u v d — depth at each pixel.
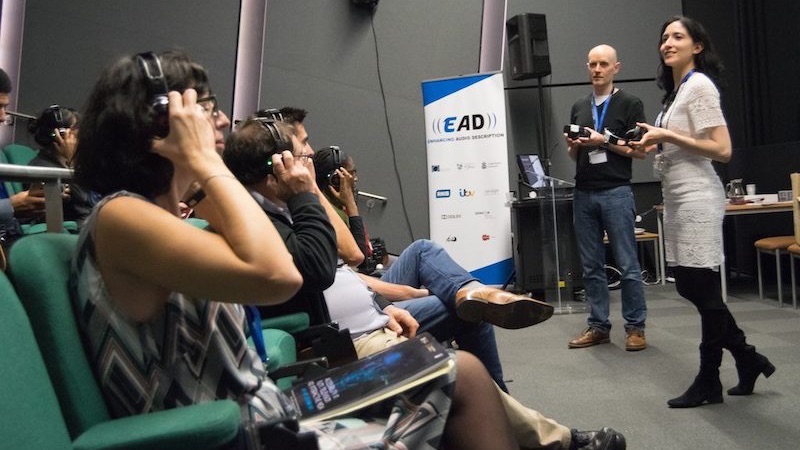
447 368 1.27
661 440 2.38
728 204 5.23
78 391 1.00
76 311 1.06
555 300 5.18
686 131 2.75
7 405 0.85
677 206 2.73
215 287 1.03
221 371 1.11
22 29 5.58
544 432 1.77
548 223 5.18
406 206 6.26
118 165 1.12
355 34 6.18
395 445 1.21
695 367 3.31
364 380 1.30
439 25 6.28
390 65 6.23
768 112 6.16
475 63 6.33
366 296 2.11
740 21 6.31
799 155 5.64
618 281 6.03
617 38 6.39
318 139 6.14
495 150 5.32
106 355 1.05
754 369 2.78
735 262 6.52
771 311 4.64
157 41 5.83
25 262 1.03
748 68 6.29
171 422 0.94
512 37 6.08
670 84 2.98
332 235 1.77
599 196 3.89
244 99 6.04
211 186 1.10
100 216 1.04
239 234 1.06
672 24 2.86
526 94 6.38
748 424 2.47
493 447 1.31
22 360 0.91
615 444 1.84
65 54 5.66
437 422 1.25
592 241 3.96
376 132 6.23
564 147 6.39
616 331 4.28
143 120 1.11
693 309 4.82
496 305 2.28
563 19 6.36
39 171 1.20
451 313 2.44
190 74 1.20
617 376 3.25
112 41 5.74
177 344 1.08
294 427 1.05
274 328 1.78
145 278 1.04
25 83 5.60
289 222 1.85
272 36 6.04
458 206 5.37
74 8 5.67
